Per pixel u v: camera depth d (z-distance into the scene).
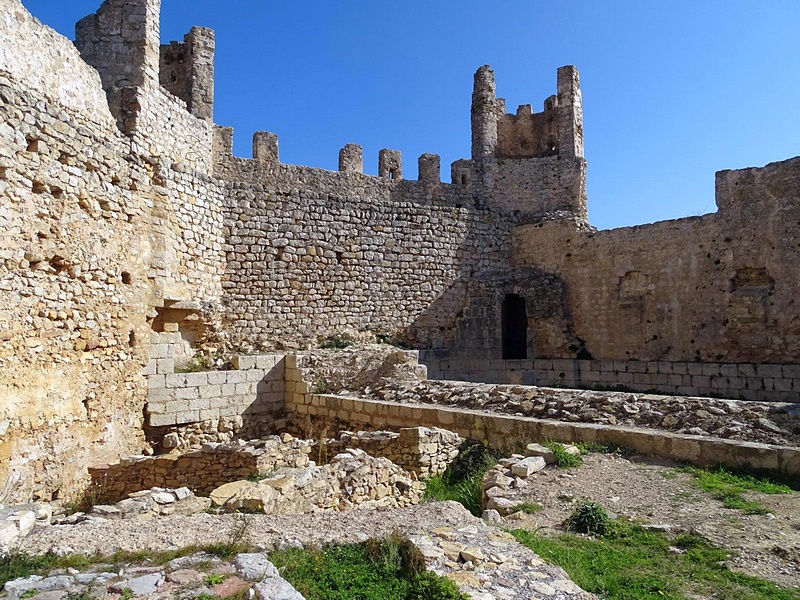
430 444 11.99
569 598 5.05
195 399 16.03
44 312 11.44
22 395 10.74
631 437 10.62
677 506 7.91
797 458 8.87
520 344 25.73
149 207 15.73
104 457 13.27
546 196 28.16
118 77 16.72
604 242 23.09
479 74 28.73
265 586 4.85
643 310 21.89
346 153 25.69
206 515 7.57
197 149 19.92
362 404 15.41
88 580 5.13
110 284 13.77
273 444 12.21
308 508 9.09
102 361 13.34
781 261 18.70
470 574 5.37
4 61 11.12
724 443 9.58
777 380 18.02
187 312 17.33
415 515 7.23
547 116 29.72
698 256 20.59
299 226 21.09
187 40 23.45
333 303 21.53
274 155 24.02
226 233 19.75
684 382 19.80
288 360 17.91
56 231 11.85
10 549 5.82
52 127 11.88
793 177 18.61
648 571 6.07
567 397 12.88
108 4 16.98
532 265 25.30
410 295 23.16
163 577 5.17
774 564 6.11
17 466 10.52
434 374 22.89
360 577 5.35
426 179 27.00
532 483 9.20
